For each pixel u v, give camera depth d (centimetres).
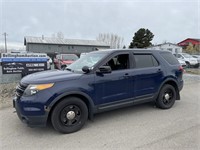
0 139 332
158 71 477
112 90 402
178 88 526
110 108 405
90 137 337
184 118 429
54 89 338
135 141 319
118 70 416
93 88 377
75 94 360
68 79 356
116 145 307
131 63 438
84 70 374
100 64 395
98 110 389
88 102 378
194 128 371
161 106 495
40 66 979
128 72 425
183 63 1791
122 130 365
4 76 1089
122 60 429
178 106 530
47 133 356
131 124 395
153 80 468
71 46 4444
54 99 334
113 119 426
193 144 306
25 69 947
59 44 4328
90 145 309
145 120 418
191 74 1386
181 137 332
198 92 727
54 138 335
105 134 348
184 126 381
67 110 353
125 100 424
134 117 438
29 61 955
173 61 531
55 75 372
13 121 416
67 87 347
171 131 357
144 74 449
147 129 368
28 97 328
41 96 328
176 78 516
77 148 300
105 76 393
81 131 363
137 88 441
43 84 334
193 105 541
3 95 640
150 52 483
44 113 329
